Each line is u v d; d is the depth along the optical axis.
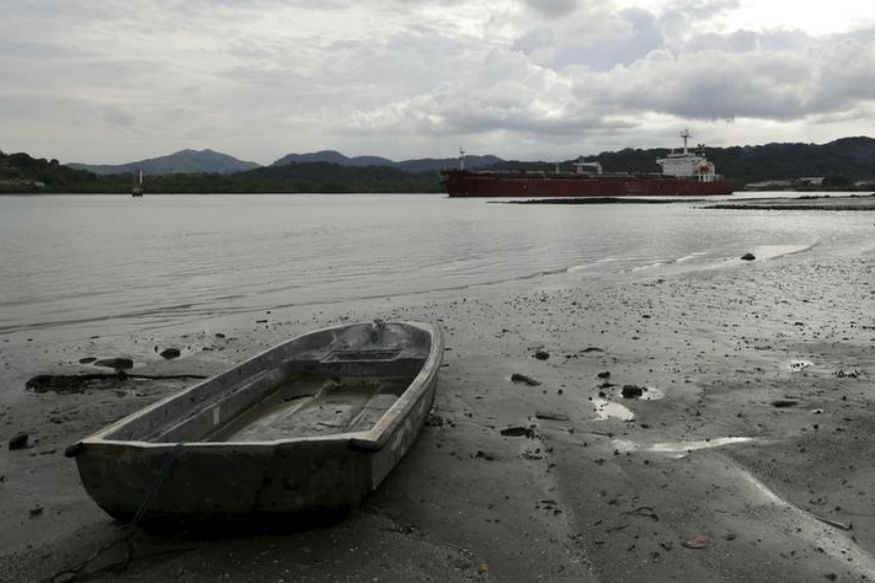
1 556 4.46
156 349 11.05
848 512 4.83
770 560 4.23
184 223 54.69
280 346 7.75
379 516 4.90
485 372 9.07
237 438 6.20
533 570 4.18
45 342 11.64
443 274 21.34
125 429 4.97
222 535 4.69
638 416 7.17
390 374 7.73
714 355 9.81
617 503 5.07
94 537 4.71
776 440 6.32
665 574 4.11
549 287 17.69
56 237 38.03
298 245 32.78
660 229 42.56
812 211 66.88
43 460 6.20
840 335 10.97
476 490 5.34
